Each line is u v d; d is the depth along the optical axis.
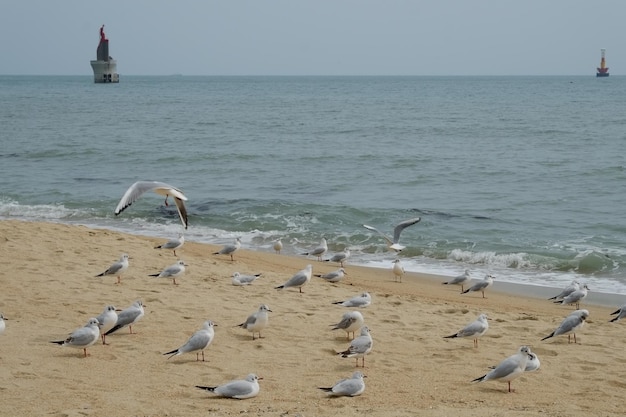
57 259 19.27
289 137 63.34
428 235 27.31
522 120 79.25
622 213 30.75
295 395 11.02
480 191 36.50
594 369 13.05
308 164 46.28
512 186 37.72
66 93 166.62
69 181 39.66
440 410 10.40
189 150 53.09
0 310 14.75
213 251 23.45
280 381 11.68
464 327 15.24
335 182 39.75
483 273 22.66
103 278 17.84
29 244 20.61
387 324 15.59
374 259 24.39
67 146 54.66
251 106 112.88
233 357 12.82
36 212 31.28
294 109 104.56
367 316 16.17
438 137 62.56
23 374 11.32
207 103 122.00
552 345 14.56
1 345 12.67
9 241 20.73
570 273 22.59
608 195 34.78
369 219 30.19
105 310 13.30
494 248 25.34
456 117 85.50
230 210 31.61
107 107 108.69
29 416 9.64
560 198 34.25
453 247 25.61
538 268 23.27
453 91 180.38
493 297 19.48
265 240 26.91
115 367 11.95
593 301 19.42
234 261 22.05
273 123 78.50
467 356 13.54
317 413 10.06
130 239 23.08
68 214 31.03
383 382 11.87
